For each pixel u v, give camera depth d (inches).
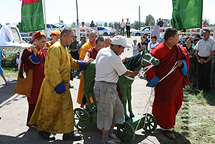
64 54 134.0
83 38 377.4
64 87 131.4
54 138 144.9
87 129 163.2
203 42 254.4
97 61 129.3
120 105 133.7
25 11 323.6
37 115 146.9
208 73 257.0
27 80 152.8
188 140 146.2
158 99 145.3
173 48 141.9
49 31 456.8
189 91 266.4
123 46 126.0
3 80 341.7
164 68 140.1
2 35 140.9
